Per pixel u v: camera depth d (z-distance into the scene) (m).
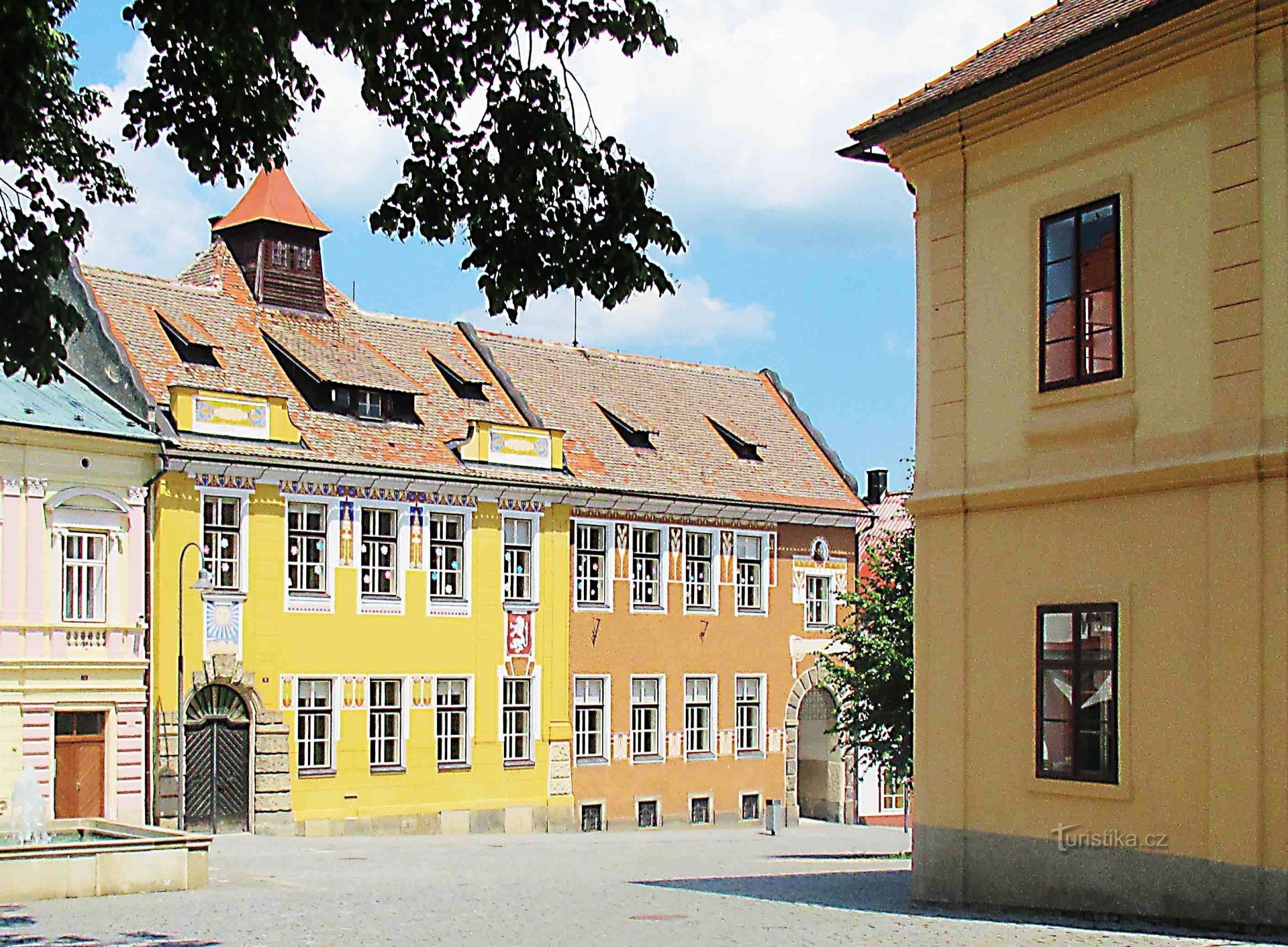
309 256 49.56
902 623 40.66
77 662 39.00
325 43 14.49
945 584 21.39
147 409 41.22
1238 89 17.97
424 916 20.02
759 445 57.97
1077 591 19.50
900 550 41.62
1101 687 19.27
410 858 33.78
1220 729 17.69
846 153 23.11
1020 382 20.55
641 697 51.94
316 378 45.91
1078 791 19.34
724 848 40.81
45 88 15.95
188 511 41.66
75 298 43.25
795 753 55.78
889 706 40.78
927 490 21.77
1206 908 17.75
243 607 42.47
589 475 51.00
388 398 47.59
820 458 59.94
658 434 55.38
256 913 20.84
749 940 16.73
